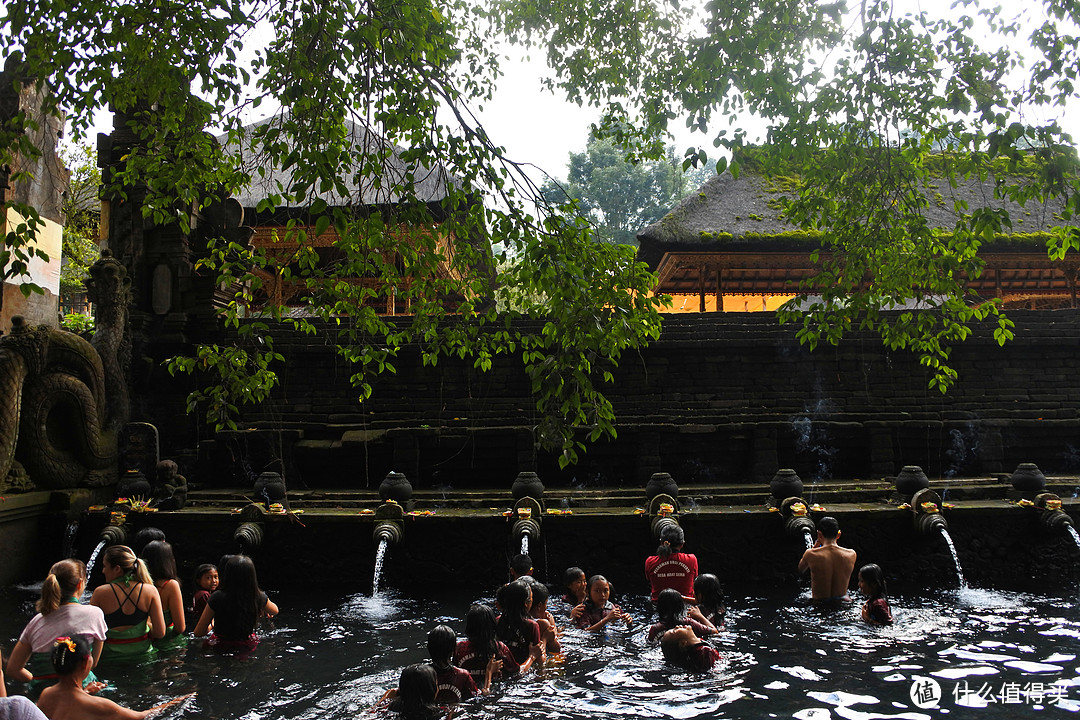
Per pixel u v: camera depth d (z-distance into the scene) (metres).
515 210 6.60
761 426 14.29
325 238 18.75
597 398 6.68
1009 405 15.04
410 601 10.55
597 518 11.51
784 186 20.39
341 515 11.55
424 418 14.99
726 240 18.67
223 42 7.07
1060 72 7.22
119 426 13.50
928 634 8.46
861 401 15.15
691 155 7.06
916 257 8.55
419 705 6.27
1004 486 12.90
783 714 6.21
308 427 14.76
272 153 7.17
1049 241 7.70
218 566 11.56
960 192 19.70
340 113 7.15
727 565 11.54
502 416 14.95
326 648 8.21
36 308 16.44
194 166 8.09
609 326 6.71
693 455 14.65
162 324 15.46
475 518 11.49
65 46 7.12
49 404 12.22
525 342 7.86
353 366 15.23
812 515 11.49
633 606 10.21
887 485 13.27
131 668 7.45
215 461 14.41
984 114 7.30
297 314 19.02
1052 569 11.48
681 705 6.44
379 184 7.18
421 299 8.22
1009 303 25.44
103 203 15.95
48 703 5.95
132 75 7.34
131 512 11.69
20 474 11.62
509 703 6.48
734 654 7.80
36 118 15.61
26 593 10.74
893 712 6.24
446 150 6.82
